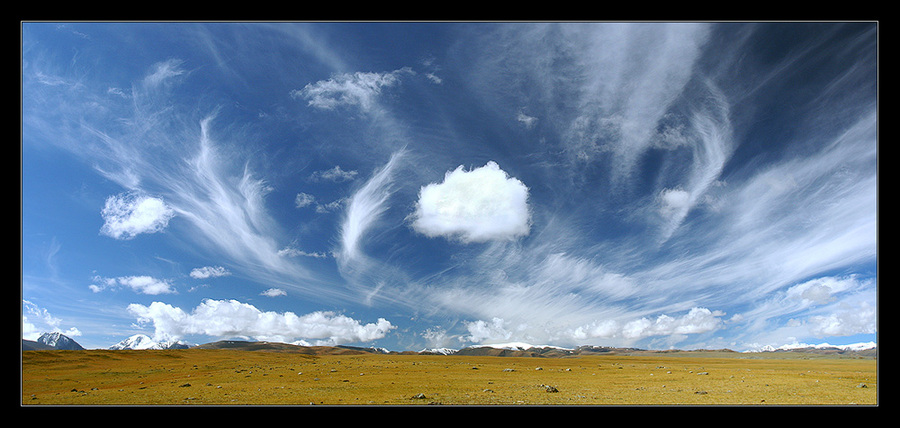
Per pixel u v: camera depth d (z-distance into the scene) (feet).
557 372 311.68
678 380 245.65
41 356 393.91
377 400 171.83
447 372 311.68
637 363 495.00
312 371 320.29
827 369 336.70
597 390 201.46
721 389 199.82
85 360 402.31
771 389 197.67
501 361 520.83
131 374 317.01
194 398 183.01
